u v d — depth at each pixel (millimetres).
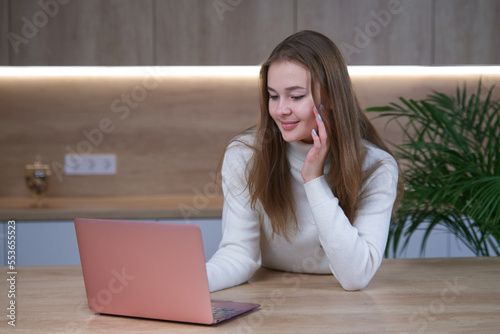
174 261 1177
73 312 1292
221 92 3408
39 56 3064
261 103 1598
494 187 1994
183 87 3393
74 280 1569
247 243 1634
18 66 3057
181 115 3406
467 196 2174
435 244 3102
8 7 3029
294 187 1635
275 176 1618
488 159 2244
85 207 3012
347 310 1288
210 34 3109
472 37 3172
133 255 1210
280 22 3117
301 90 1457
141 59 3096
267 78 1537
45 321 1227
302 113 1469
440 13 3154
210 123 3420
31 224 2893
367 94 3422
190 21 3100
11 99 3328
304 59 1448
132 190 3418
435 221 2312
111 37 3084
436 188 2180
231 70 3395
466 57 3178
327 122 1505
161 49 3102
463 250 3100
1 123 3334
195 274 1169
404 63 3158
